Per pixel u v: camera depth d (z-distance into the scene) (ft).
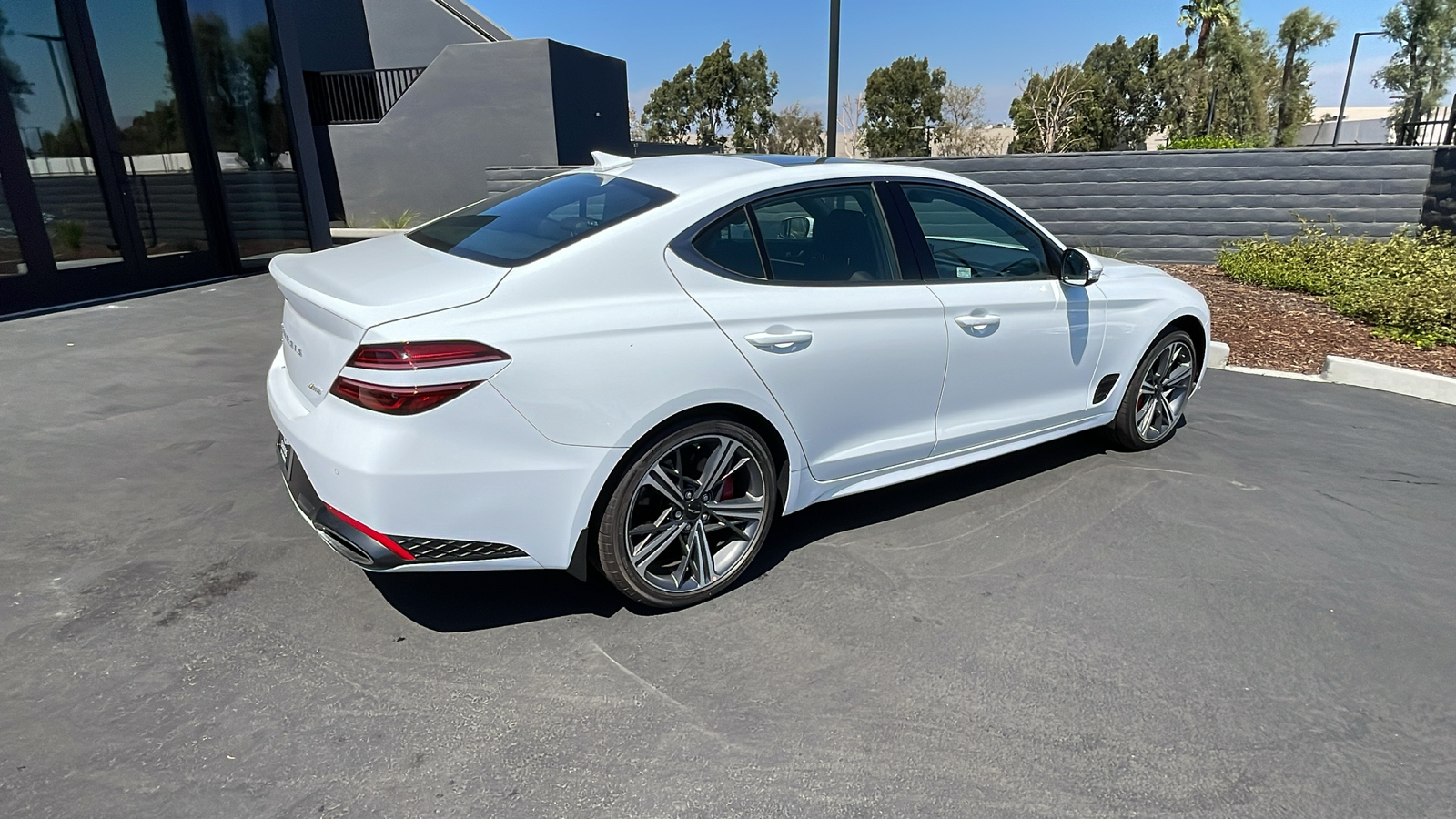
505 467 8.26
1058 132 103.45
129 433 15.16
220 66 32.65
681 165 11.08
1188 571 11.07
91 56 27.50
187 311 26.40
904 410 11.36
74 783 7.01
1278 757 7.73
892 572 10.88
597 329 8.56
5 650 8.77
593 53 54.80
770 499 10.30
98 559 10.70
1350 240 31.83
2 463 13.69
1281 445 15.83
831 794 7.14
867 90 140.67
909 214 11.49
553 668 8.75
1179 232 34.42
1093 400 13.99
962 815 6.94
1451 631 9.86
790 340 9.84
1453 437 16.39
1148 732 8.02
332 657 8.84
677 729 7.89
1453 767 7.67
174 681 8.38
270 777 7.16
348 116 57.06
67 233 27.32
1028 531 12.16
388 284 8.66
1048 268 13.04
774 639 9.37
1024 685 8.66
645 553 9.47
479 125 51.16
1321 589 10.71
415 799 6.97
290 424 8.87
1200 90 118.21
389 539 8.04
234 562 10.70
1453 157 30.37
